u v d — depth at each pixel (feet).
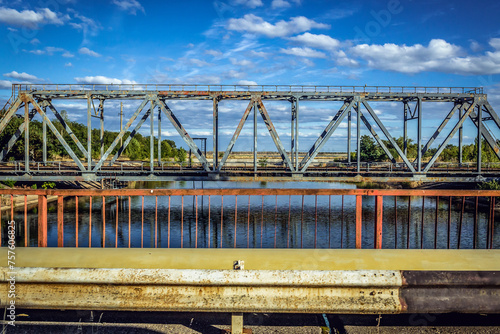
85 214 100.78
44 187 128.26
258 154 262.06
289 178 88.53
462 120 90.53
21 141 147.13
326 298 13.79
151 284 13.71
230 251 16.34
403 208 111.24
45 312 15.12
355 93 88.79
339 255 15.88
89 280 13.66
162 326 14.32
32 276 13.74
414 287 13.84
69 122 232.32
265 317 15.08
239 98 90.43
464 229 82.94
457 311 13.88
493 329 14.29
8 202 107.65
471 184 136.77
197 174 95.09
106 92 86.17
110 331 13.89
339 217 98.48
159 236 78.07
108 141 223.30
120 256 15.62
